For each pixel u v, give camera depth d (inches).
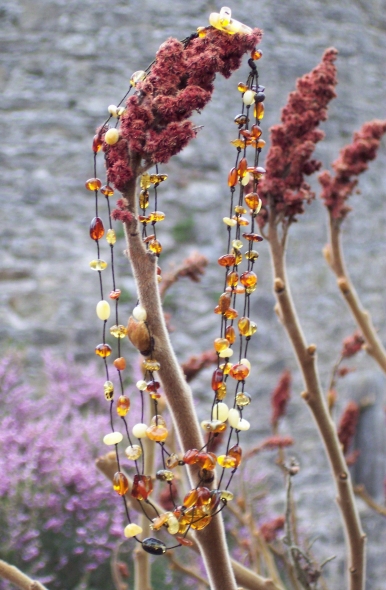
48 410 130.2
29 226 156.7
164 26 171.2
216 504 33.1
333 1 201.3
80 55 164.9
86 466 107.3
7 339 149.7
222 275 169.3
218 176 172.1
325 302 190.9
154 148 32.2
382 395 206.1
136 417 120.9
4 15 165.2
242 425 33.7
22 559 98.6
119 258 159.9
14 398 126.2
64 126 162.2
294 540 49.1
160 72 32.7
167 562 100.6
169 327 47.5
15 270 153.7
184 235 165.5
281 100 184.4
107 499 105.9
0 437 108.8
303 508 175.8
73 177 160.7
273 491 168.7
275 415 60.6
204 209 168.4
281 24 187.9
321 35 196.7
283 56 186.4
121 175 32.6
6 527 99.3
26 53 164.1
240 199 34.2
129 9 169.0
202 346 163.5
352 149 46.3
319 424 42.3
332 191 46.9
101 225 34.3
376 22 217.3
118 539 102.6
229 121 177.3
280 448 59.4
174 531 32.9
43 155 160.2
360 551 42.4
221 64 32.8
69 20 165.5
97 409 131.3
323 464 183.5
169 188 165.9
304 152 41.5
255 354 171.0
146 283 33.1
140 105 32.6
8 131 160.1
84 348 153.0
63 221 158.7
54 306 153.9
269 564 52.6
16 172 158.4
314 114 41.9
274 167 41.9
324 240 193.2
